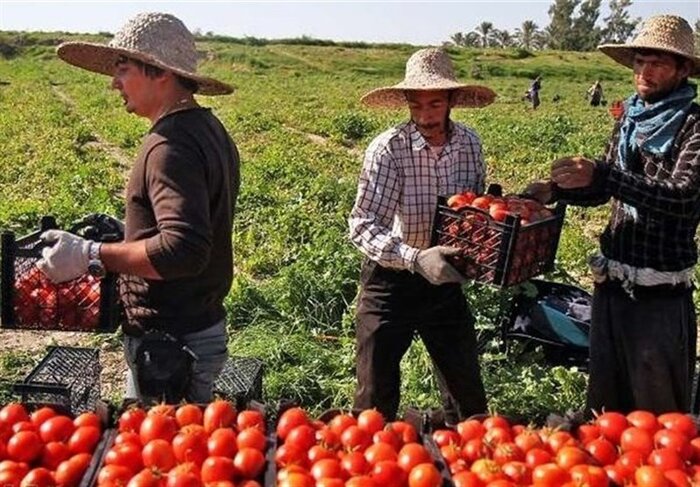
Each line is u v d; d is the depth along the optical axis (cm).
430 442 329
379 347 488
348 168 1855
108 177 1636
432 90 449
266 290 850
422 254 422
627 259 445
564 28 13138
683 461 318
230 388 519
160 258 348
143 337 383
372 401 495
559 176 413
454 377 509
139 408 343
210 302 401
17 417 333
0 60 7088
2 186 1573
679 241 436
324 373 681
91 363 521
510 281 406
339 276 838
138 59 368
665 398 449
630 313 449
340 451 318
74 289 376
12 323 380
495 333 694
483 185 504
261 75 6322
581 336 655
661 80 423
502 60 7975
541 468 294
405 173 472
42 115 2842
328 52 8475
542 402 605
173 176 355
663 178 426
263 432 331
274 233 1123
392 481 292
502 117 3319
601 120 3309
